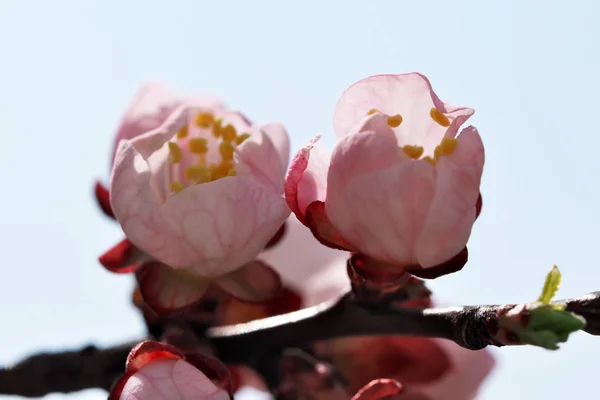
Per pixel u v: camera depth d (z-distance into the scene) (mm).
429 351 219
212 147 203
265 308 224
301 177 195
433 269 191
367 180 188
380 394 198
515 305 186
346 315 205
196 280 204
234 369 221
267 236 198
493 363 222
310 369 214
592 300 186
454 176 188
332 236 195
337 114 196
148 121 215
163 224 197
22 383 214
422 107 194
